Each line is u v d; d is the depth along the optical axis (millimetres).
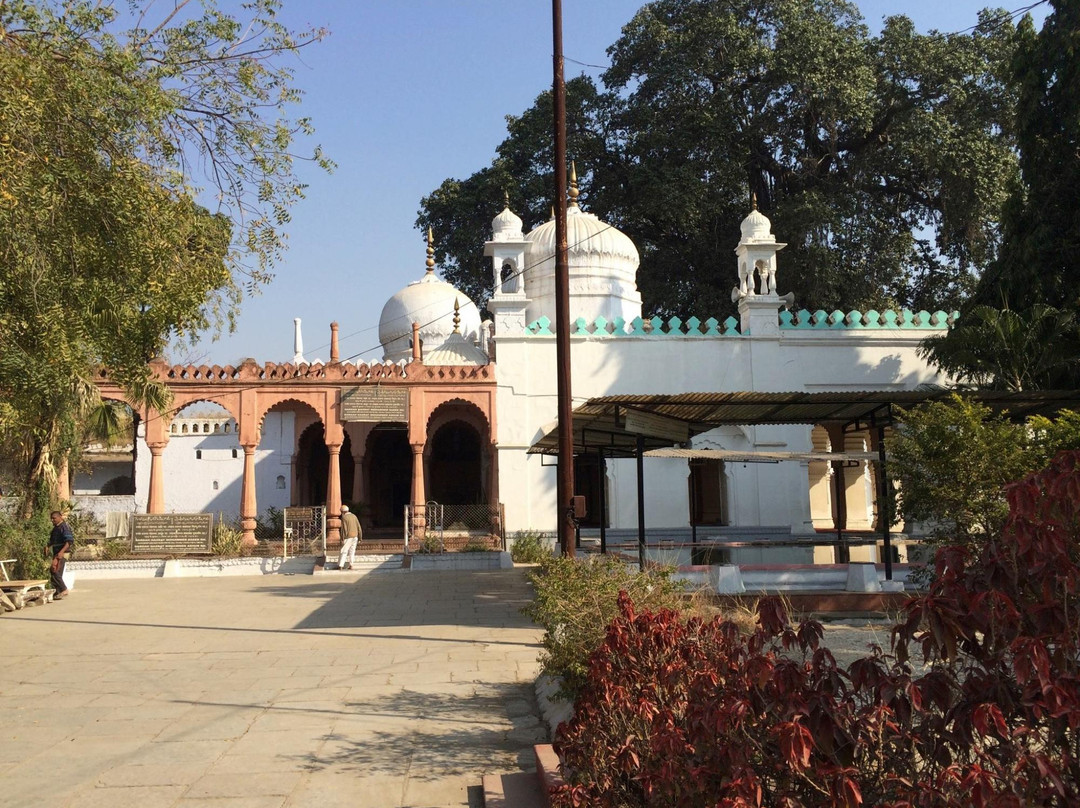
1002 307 15031
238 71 8008
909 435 9516
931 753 2195
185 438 24578
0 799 4605
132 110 7566
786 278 27609
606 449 15016
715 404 9883
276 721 6152
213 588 15008
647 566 8734
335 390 19391
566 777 4074
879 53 28922
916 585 10203
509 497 19422
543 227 23672
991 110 27391
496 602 12328
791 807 2316
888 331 20141
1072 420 8430
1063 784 1823
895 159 29047
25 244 6918
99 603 13156
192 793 4691
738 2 29734
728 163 28562
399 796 4641
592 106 31531
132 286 7781
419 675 7586
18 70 6730
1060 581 2076
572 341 19734
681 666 3322
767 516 19562
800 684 2344
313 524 18703
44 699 6930
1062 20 14297
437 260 34344
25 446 14234
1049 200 14289
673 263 30719
